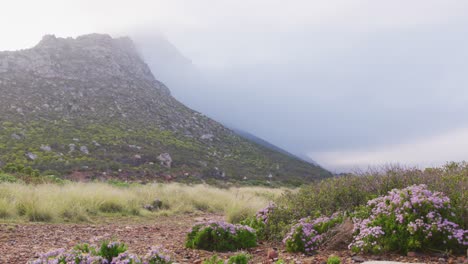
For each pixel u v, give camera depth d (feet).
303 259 18.43
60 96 231.30
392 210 19.49
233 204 39.45
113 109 238.48
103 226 32.42
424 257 17.15
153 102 285.23
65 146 151.02
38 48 298.35
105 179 114.32
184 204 50.65
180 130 250.16
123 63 357.20
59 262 14.19
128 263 14.17
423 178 23.89
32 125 172.55
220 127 293.64
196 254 20.52
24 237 24.99
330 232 21.24
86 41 361.71
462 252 17.46
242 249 21.93
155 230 31.04
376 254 18.15
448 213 18.62
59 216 34.71
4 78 228.84
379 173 26.81
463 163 27.53
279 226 24.31
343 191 26.07
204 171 162.20
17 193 38.09
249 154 243.19
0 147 131.64
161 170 146.20
